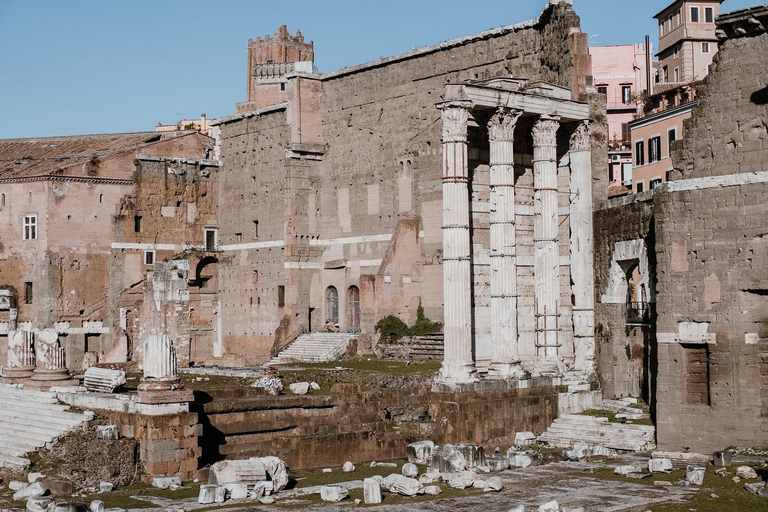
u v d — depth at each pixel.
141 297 98.69
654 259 58.03
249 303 97.50
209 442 50.06
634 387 63.81
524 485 44.72
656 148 93.50
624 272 62.94
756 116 49.03
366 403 56.38
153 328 73.75
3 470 46.78
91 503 40.12
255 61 136.88
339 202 91.56
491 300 61.53
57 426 49.62
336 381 59.44
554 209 63.91
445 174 59.12
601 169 66.88
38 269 94.44
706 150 50.50
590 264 65.19
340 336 86.75
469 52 78.56
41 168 98.38
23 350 58.53
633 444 53.72
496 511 39.03
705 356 50.34
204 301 100.88
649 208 59.03
